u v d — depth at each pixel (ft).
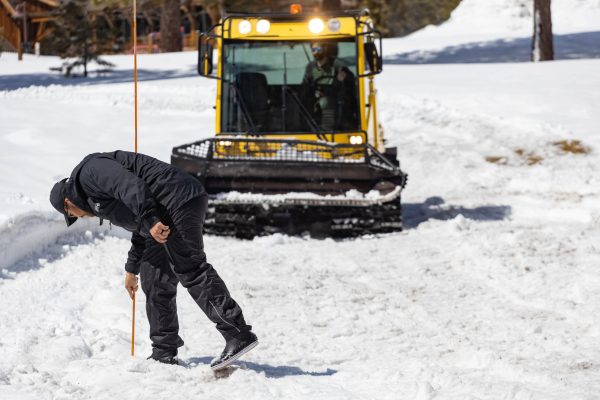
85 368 38.11
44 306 48.47
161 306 38.14
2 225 55.57
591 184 99.04
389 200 75.25
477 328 47.32
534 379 36.65
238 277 59.41
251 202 74.02
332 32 81.97
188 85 182.29
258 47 82.58
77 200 36.06
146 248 38.01
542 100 142.92
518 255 65.92
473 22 310.65
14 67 265.13
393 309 51.72
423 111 141.79
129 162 36.65
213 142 77.97
